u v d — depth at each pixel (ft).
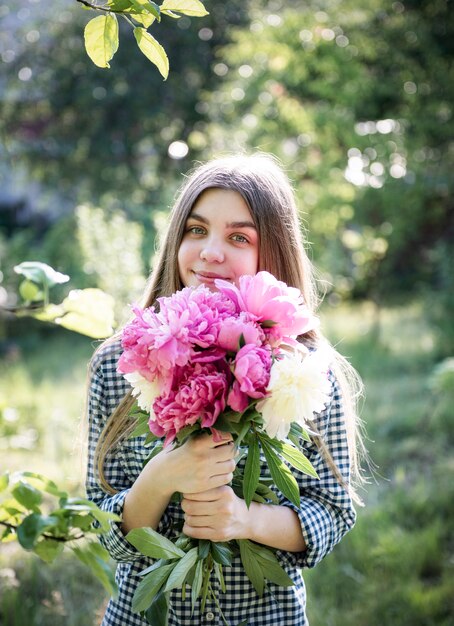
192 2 4.82
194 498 5.47
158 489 5.51
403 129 29.96
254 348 4.83
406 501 15.07
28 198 50.39
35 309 5.55
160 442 6.18
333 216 30.89
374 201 30.55
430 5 30.12
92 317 5.64
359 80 29.60
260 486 5.82
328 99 30.40
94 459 6.41
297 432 5.16
